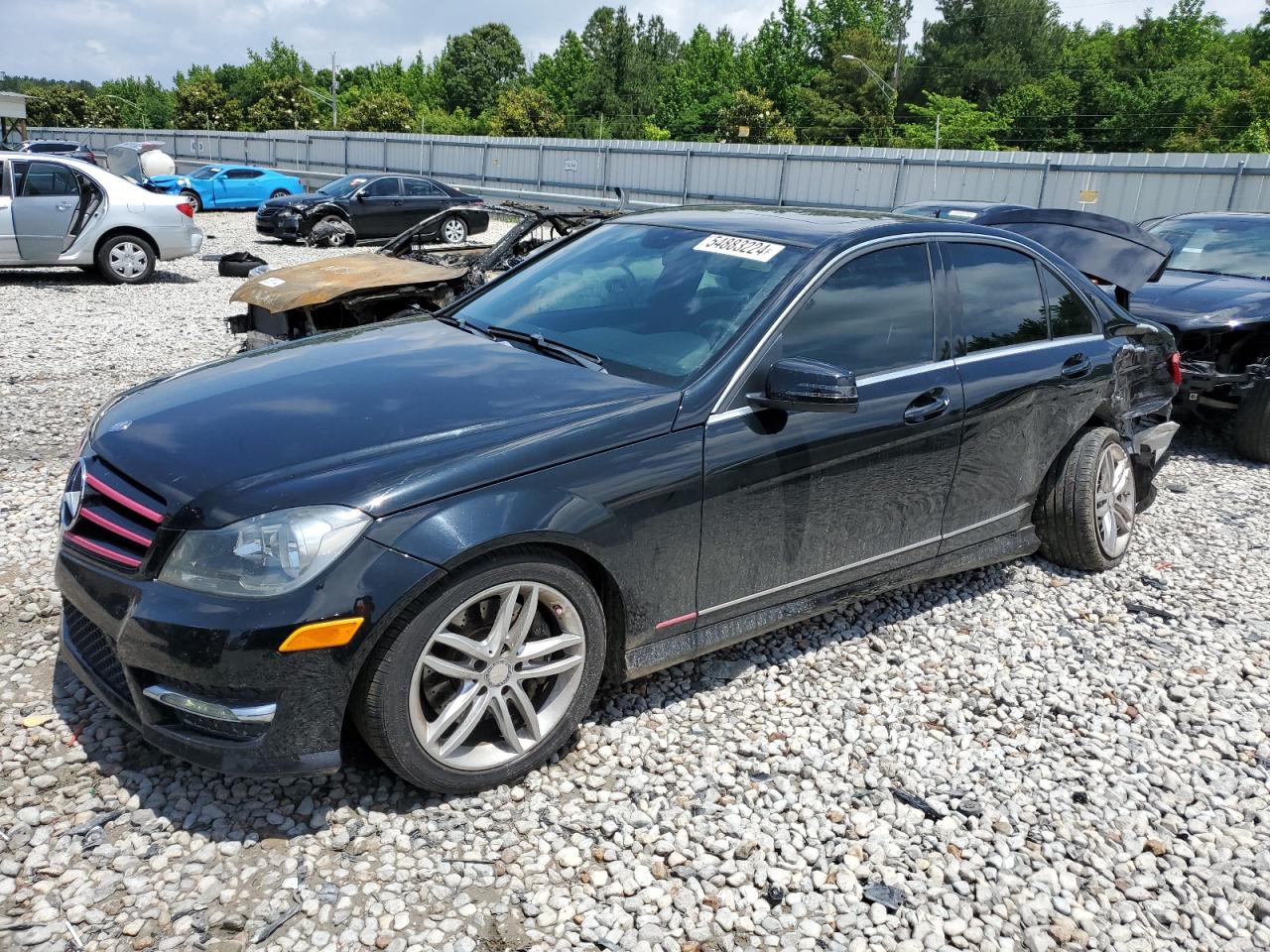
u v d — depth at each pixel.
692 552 3.08
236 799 2.75
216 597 2.44
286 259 17.11
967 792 3.05
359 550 2.46
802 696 3.52
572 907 2.48
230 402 3.02
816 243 3.57
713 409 3.08
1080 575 4.71
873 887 2.63
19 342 8.76
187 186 27.11
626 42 104.62
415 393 3.03
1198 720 3.54
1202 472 6.69
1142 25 80.12
